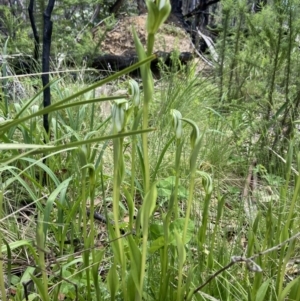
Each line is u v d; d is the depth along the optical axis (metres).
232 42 2.93
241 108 2.39
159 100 2.64
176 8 5.13
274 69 2.16
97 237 1.45
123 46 3.93
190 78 2.88
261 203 1.64
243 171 2.06
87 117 2.16
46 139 1.69
